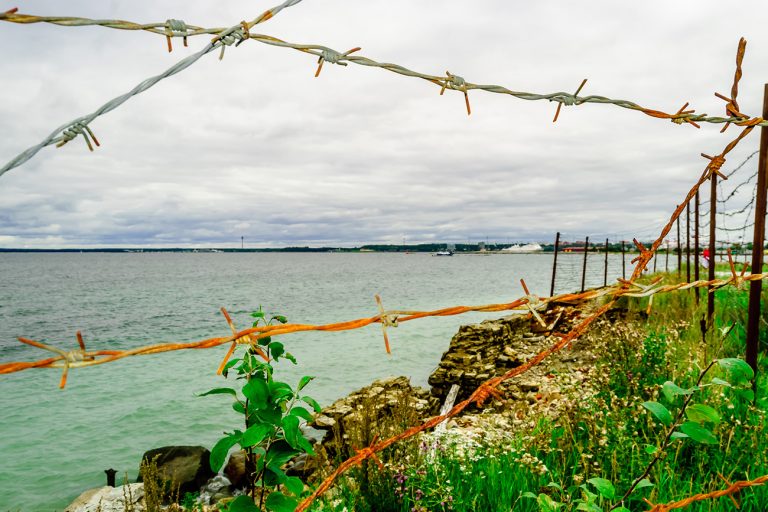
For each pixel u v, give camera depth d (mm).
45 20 1245
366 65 1843
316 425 9703
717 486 3420
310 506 3850
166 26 1447
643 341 6758
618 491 3443
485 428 5895
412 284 76062
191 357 21109
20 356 27297
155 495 5051
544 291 49594
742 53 2273
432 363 18172
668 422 2006
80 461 10555
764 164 4707
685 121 2260
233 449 10461
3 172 1242
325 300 52250
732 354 7113
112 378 17578
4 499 9000
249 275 126188
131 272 155375
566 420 4609
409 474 3930
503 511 3518
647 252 2074
